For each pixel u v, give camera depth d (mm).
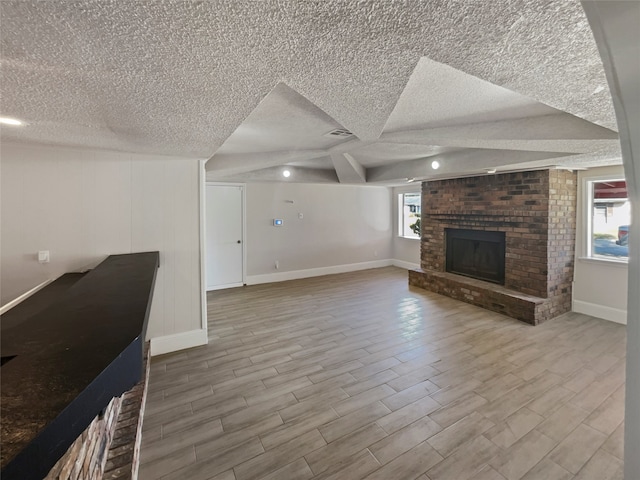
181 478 1605
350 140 2934
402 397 2266
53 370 656
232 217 5590
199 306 3133
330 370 2650
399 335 3369
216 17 799
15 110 1554
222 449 1794
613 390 2328
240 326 3674
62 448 526
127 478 1368
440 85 1681
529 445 1806
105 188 2703
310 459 1722
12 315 1610
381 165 5008
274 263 6031
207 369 2678
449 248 5145
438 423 1992
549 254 3701
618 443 1814
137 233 2834
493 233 4398
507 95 1818
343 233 6809
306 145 3201
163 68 1097
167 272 2977
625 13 375
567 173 3807
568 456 1729
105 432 1448
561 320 3713
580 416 2045
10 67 1070
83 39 894
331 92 1375
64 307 1111
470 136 2396
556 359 2793
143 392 2125
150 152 2703
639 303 404
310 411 2119
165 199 2928
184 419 2045
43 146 2461
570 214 3869
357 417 2057
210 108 1525
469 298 4438
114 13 769
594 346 3039
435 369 2646
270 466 1678
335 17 812
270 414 2092
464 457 1727
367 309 4254
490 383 2430
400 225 7312
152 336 2953
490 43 953
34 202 2500
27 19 780
